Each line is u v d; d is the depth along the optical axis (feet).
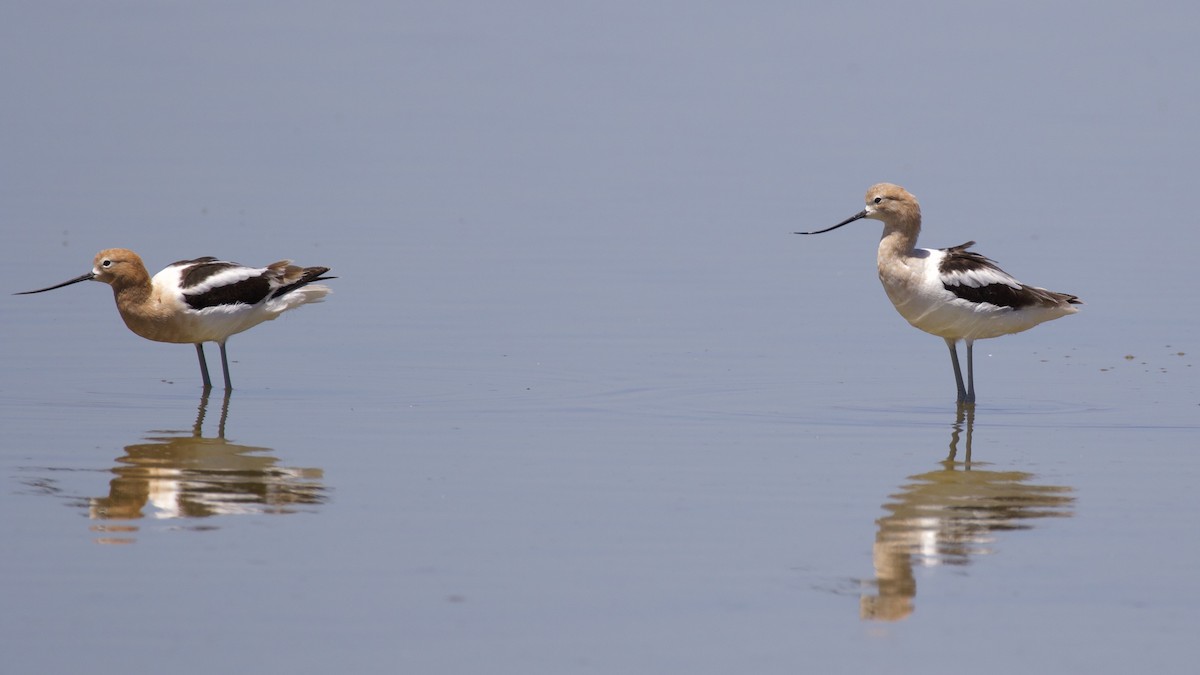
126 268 49.34
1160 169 90.27
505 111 107.34
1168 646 29.25
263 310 50.75
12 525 35.09
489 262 69.62
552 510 36.86
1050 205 81.35
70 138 95.71
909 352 56.34
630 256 71.31
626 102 110.52
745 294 64.80
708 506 37.40
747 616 30.53
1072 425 46.19
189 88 112.57
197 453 41.83
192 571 32.37
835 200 83.71
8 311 59.98
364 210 79.77
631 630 29.66
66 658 28.07
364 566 32.73
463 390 49.93
